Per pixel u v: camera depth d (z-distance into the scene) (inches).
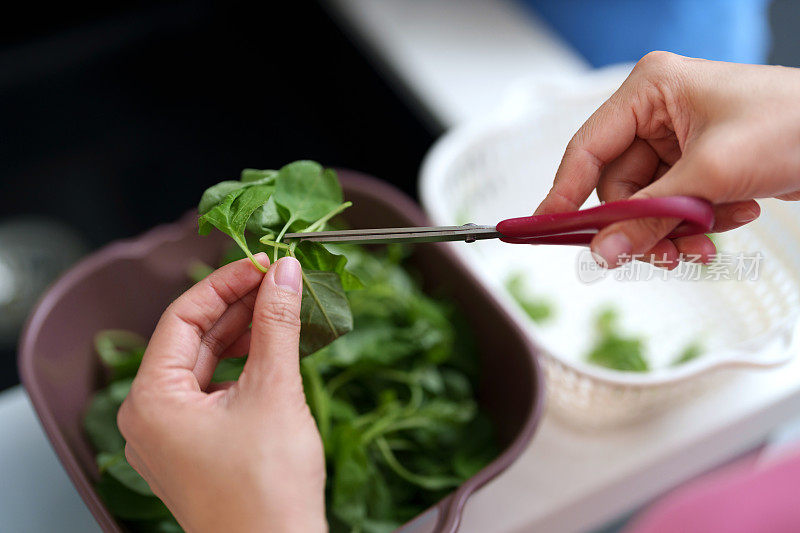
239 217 20.2
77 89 51.4
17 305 45.0
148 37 52.4
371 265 27.4
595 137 21.8
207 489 19.7
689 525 29.4
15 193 48.4
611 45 41.0
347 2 42.2
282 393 19.9
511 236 20.2
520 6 43.4
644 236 19.6
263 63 53.7
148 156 50.5
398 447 25.6
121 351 27.0
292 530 19.4
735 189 19.5
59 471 26.2
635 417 27.2
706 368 24.7
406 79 39.1
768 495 29.4
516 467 26.7
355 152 48.9
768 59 34.1
